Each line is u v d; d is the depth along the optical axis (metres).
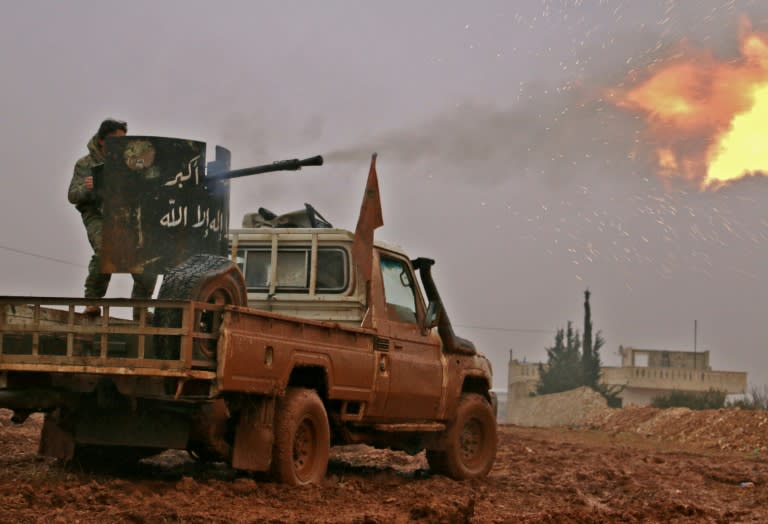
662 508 9.78
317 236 11.07
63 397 8.86
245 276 11.20
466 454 12.49
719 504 11.10
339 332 10.09
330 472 11.40
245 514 7.82
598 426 35.09
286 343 9.17
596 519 8.98
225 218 9.60
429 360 11.73
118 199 9.15
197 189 9.30
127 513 7.33
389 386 10.91
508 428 30.31
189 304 8.13
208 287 8.53
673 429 29.33
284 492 9.02
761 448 23.88
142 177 9.16
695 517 9.55
